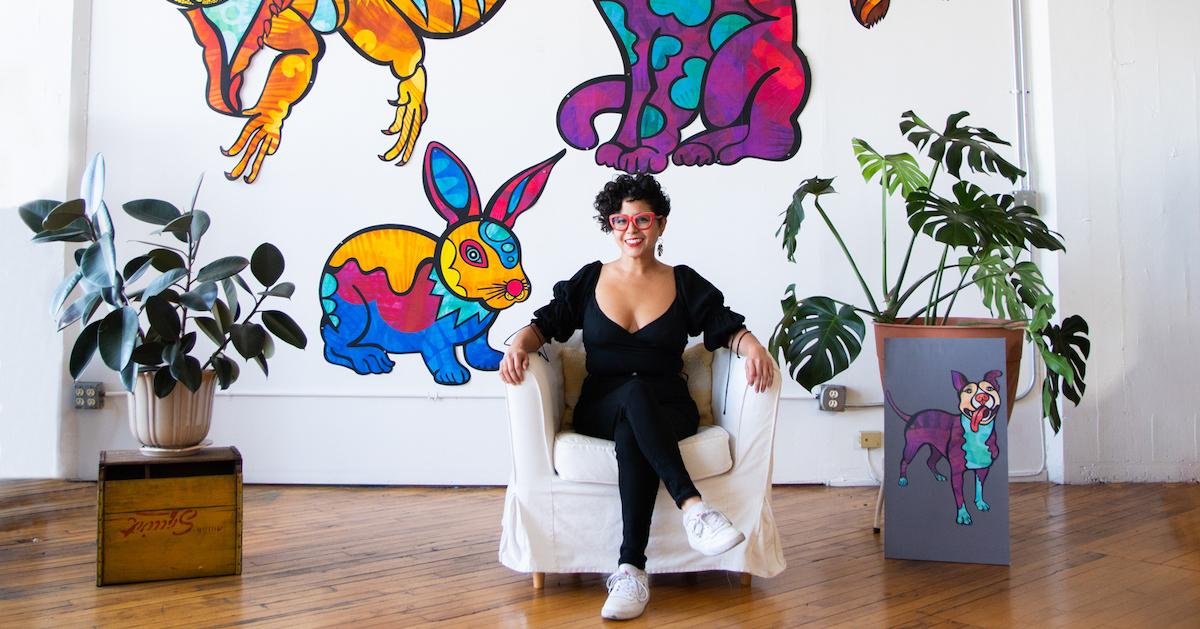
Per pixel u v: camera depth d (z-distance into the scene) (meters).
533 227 3.60
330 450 3.60
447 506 3.29
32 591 2.32
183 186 3.59
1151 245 3.68
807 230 3.62
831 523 3.05
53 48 3.57
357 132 3.60
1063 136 3.65
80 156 3.57
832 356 2.76
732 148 3.61
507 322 3.60
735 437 2.39
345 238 3.59
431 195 3.60
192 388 2.38
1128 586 2.35
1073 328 2.91
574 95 3.61
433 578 2.45
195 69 3.59
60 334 3.57
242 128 3.59
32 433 3.59
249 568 2.54
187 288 2.62
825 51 3.63
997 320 2.91
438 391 3.59
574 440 2.33
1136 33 3.68
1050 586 2.36
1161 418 3.70
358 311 3.59
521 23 3.62
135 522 2.39
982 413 2.61
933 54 3.65
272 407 3.60
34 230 2.61
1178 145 3.69
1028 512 3.19
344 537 2.87
